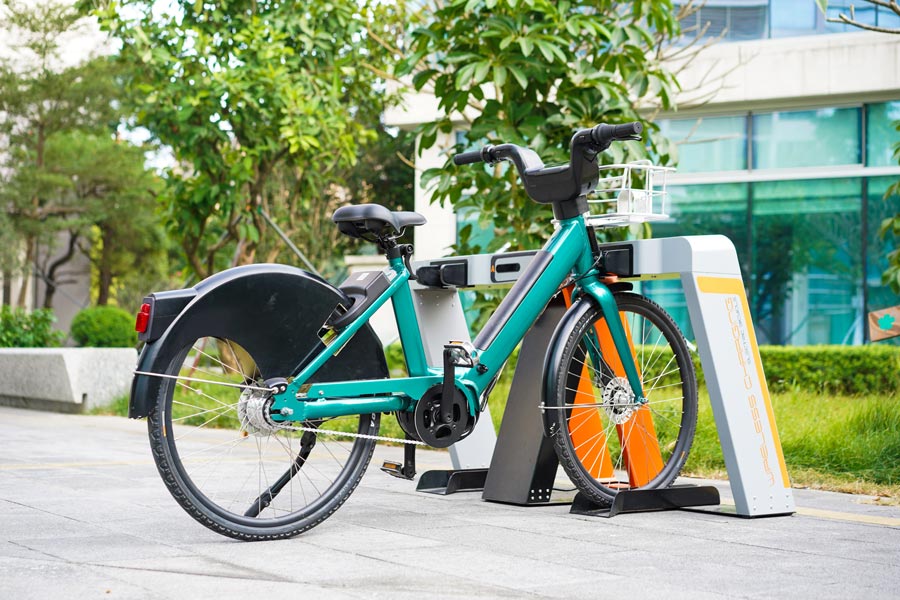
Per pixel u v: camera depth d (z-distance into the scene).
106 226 26.33
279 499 3.28
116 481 4.14
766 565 2.59
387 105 10.29
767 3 11.55
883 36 10.91
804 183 11.62
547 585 2.33
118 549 2.74
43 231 23.25
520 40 5.07
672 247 3.42
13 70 22.77
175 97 8.29
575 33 5.16
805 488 4.16
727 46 11.44
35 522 3.17
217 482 3.85
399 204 20.23
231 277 2.90
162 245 26.27
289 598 2.19
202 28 8.44
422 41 5.54
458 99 5.46
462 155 3.75
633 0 5.85
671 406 4.58
